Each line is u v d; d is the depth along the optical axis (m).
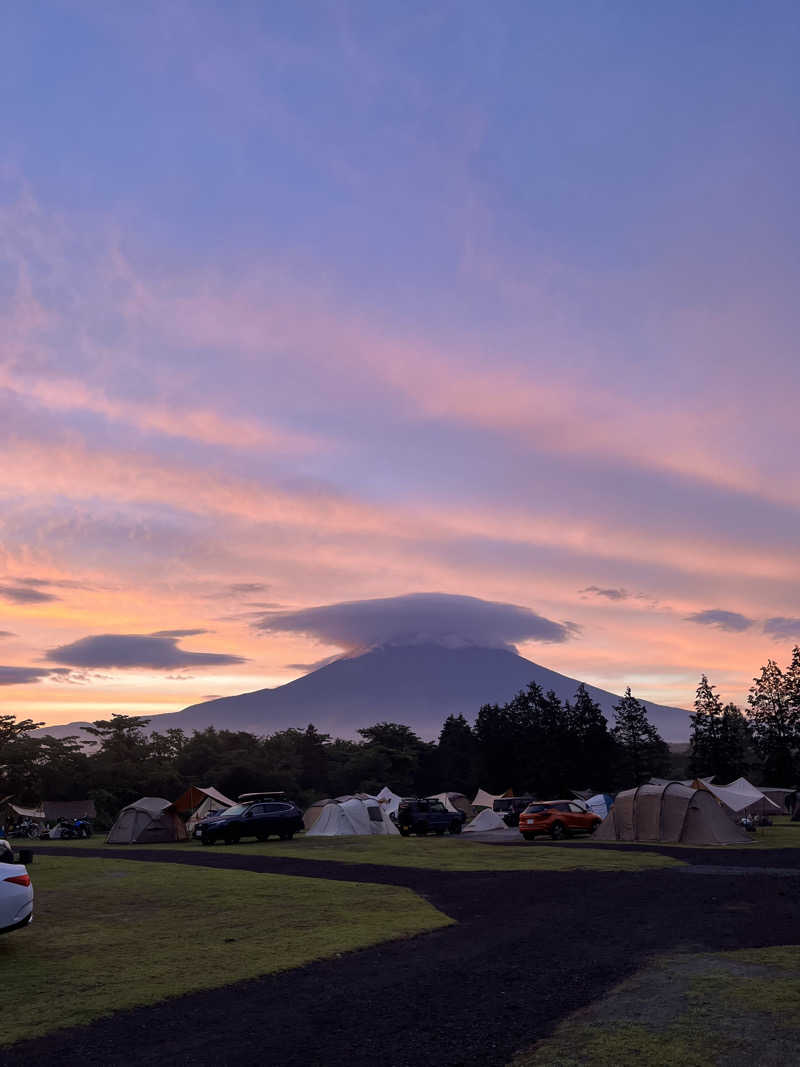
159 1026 7.84
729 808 40.47
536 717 101.25
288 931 12.97
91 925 13.88
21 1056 7.01
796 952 10.22
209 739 97.81
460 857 26.75
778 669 87.88
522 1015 7.87
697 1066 6.23
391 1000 8.62
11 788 74.06
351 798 48.41
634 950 10.80
